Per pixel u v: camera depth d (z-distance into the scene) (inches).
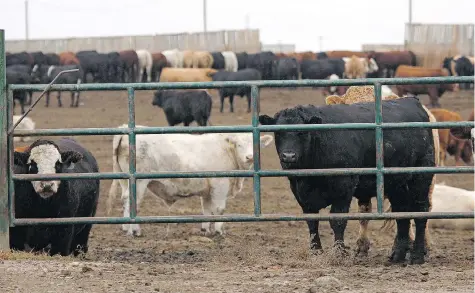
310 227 520.1
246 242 657.0
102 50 3582.7
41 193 498.6
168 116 1521.9
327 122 509.0
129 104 494.0
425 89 1951.3
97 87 493.7
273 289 405.4
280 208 844.0
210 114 1649.9
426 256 551.5
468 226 743.7
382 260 548.4
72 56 2726.4
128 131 494.9
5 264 455.8
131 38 3543.3
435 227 756.6
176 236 698.2
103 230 732.0
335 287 409.1
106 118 1673.2
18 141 1216.8
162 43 3494.1
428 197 553.0
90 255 572.7
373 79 494.6
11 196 498.0
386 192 546.6
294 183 518.9
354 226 753.0
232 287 410.3
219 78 2094.0
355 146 513.3
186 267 484.1
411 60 2677.2
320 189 513.0
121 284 414.6
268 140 737.0
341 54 2933.1
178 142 716.0
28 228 519.8
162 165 708.7
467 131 772.6
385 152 526.0
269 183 1018.7
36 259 483.5
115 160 706.8
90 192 567.8
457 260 546.3
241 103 2031.3
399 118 537.3
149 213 801.6
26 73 1963.6
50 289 400.2
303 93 2206.0
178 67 2711.6
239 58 2751.0
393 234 708.7
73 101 1908.2
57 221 498.9
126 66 2596.0
